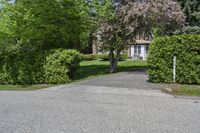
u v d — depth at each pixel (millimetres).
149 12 24453
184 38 18266
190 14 30656
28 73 20750
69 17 23438
